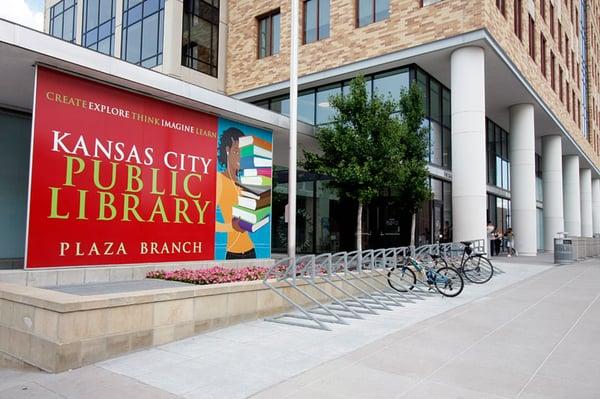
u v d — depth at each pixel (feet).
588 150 125.39
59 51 26.89
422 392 15.40
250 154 42.14
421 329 24.35
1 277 25.58
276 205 68.33
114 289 26.32
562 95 94.58
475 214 51.75
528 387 15.93
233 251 39.81
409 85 56.29
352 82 45.60
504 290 38.24
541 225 127.24
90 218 29.81
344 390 15.56
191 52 68.54
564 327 25.00
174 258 34.88
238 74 71.56
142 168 33.01
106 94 31.04
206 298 23.39
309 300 29.78
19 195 37.37
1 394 15.37
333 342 21.70
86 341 18.33
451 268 35.83
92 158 30.09
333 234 61.62
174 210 35.09
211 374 17.20
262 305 26.58
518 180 75.87
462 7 51.13
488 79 63.72
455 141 52.60
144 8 71.15
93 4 82.28
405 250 38.83
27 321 19.16
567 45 102.06
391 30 55.67
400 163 45.16
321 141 45.16
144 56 70.23
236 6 73.10
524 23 66.95
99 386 16.02
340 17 59.93
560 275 48.93
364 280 34.78
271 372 17.43
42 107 27.73
